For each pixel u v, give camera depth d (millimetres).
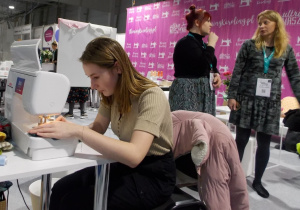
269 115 2242
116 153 942
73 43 4578
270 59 2230
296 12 4191
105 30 4824
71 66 4637
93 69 1019
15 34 10641
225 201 1226
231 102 2381
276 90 2234
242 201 1280
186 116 1374
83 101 5160
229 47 5051
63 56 4559
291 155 3721
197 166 1181
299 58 4191
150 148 1093
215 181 1230
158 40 6387
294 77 2287
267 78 2238
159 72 6121
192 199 1160
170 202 1109
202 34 2125
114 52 1019
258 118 2273
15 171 833
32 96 958
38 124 1021
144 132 988
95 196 1014
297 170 3166
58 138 951
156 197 1064
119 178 1076
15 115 1125
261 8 4602
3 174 804
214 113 2240
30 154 951
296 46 4219
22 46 1136
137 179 1067
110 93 1085
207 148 1168
